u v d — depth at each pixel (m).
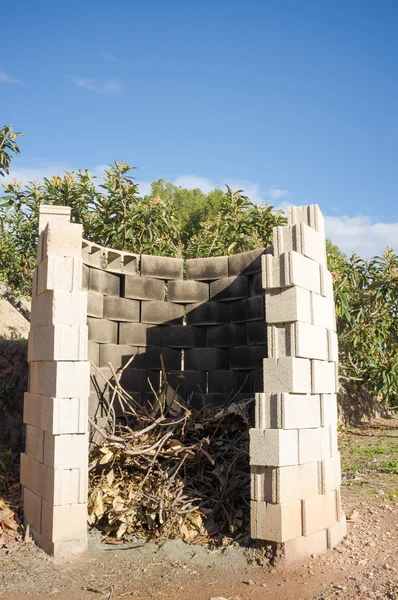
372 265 12.34
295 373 4.96
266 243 11.59
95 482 5.94
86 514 5.17
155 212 10.99
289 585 4.43
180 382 7.32
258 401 5.00
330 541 5.21
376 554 5.01
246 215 11.67
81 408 5.18
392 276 12.14
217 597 4.20
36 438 5.63
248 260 7.04
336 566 4.79
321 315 5.48
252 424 6.27
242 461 6.07
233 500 5.77
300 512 4.98
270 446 4.86
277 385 5.00
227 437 6.27
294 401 5.00
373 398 14.80
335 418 5.77
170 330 7.41
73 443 5.15
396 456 9.17
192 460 6.10
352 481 7.59
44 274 5.43
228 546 5.16
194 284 7.46
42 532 5.25
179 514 5.60
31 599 4.27
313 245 5.42
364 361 12.33
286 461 4.87
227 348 7.25
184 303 7.50
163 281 7.50
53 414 5.07
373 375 12.12
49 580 4.60
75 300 5.30
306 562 4.88
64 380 5.14
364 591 4.26
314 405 5.29
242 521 5.52
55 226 5.38
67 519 5.07
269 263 5.14
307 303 5.22
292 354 4.98
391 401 14.45
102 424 6.53
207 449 6.09
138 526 5.68
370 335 12.06
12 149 9.78
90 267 6.65
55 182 10.84
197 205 26.16
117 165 10.80
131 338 7.16
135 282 7.24
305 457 5.10
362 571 4.65
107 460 5.75
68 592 4.39
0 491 6.59
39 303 5.75
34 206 10.97
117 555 5.11
